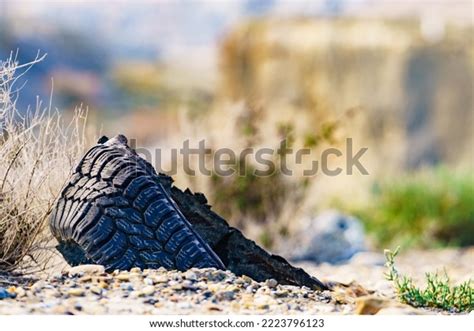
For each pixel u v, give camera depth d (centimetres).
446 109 6106
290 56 6469
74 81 12938
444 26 6475
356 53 6266
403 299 1462
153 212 1438
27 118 1619
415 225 3362
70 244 1499
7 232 1473
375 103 6097
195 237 1445
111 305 1273
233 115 2914
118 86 14012
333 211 3212
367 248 2898
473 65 6197
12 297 1289
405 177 3797
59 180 1544
